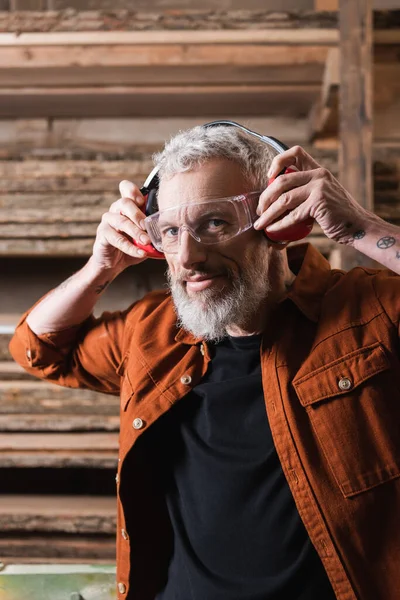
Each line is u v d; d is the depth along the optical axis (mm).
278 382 1243
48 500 2312
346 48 2047
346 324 1258
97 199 2148
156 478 1396
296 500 1173
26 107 2287
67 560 2189
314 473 1167
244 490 1234
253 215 1247
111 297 2436
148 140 2342
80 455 2166
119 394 1722
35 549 2189
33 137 2346
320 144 2268
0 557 2201
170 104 2254
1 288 2461
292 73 2102
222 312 1256
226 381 1314
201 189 1225
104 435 2205
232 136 1265
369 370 1198
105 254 1487
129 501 1381
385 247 1189
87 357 1623
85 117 2346
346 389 1193
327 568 1142
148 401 1370
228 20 2066
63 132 2348
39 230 2150
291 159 1245
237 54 2061
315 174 1207
